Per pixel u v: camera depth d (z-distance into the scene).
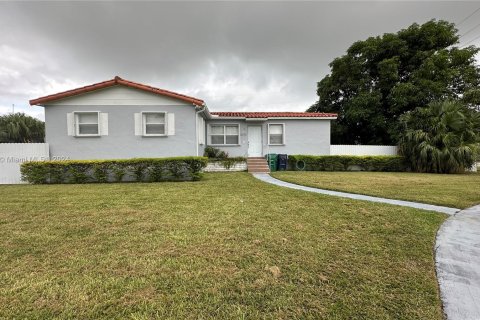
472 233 4.14
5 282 2.59
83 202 6.23
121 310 2.17
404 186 8.95
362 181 10.22
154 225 4.41
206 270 2.84
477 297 2.35
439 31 18.31
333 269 2.87
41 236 3.88
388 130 19.09
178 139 11.68
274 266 2.93
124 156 11.50
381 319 2.04
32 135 25.50
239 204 5.98
